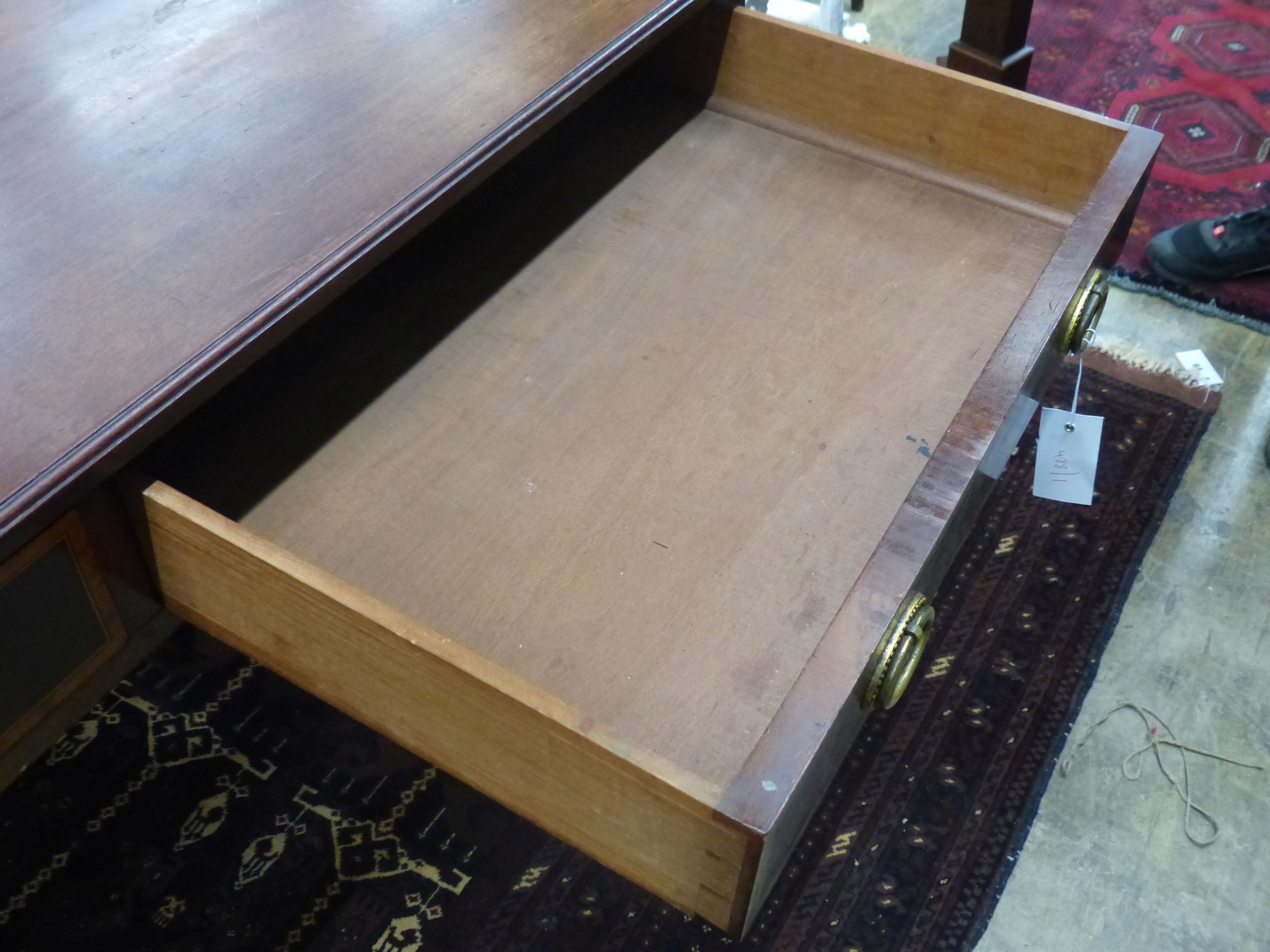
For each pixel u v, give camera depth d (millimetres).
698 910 723
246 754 1176
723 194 1171
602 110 1261
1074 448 1246
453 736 748
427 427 964
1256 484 1430
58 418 704
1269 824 1152
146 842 1109
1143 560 1356
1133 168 1007
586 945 1059
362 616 693
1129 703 1236
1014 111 1088
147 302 773
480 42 1012
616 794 671
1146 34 2053
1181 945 1075
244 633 822
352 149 896
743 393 993
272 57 979
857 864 1109
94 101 921
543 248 1117
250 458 934
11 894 1070
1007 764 1180
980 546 1354
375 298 1064
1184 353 1567
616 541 890
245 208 842
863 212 1149
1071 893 1104
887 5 2102
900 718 1211
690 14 1098
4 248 804
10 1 1023
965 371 1011
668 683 812
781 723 652
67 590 758
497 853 1114
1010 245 1114
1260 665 1270
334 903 1076
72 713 831
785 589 865
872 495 923
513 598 855
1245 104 1922
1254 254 1611
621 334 1041
